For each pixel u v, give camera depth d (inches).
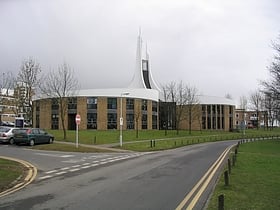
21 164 713.6
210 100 3843.5
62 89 1998.0
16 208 338.0
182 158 960.3
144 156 1024.2
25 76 1877.5
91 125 2770.7
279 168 735.1
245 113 5083.7
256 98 4510.3
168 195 415.8
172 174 609.6
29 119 1908.2
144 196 407.2
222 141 2287.2
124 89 2859.3
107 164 773.3
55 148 1211.2
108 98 2810.0
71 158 911.7
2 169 616.4
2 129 1352.1
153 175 594.2
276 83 1486.2
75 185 480.1
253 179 548.1
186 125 3794.3
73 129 2783.0
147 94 3029.0
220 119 3860.7
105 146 1438.2
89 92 2783.0
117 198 393.4
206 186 484.7
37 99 2640.3
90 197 396.5
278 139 2500.0
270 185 496.4
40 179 534.3
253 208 352.5
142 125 2989.7
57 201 372.8
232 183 501.0
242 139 2386.8
